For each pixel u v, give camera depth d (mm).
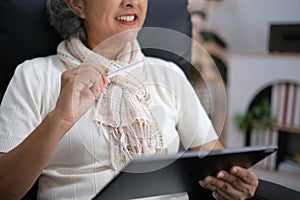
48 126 744
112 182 667
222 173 768
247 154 733
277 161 2213
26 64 919
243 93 2258
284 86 2133
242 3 2623
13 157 749
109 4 871
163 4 1169
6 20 1022
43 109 873
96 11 888
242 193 811
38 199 895
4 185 761
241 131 2281
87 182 849
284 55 2068
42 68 909
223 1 2721
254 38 2584
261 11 2520
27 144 748
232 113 2314
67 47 947
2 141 805
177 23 1180
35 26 1035
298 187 2109
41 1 1048
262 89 2199
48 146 745
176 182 773
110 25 899
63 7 944
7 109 842
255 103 2283
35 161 747
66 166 863
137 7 885
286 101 2143
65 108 742
